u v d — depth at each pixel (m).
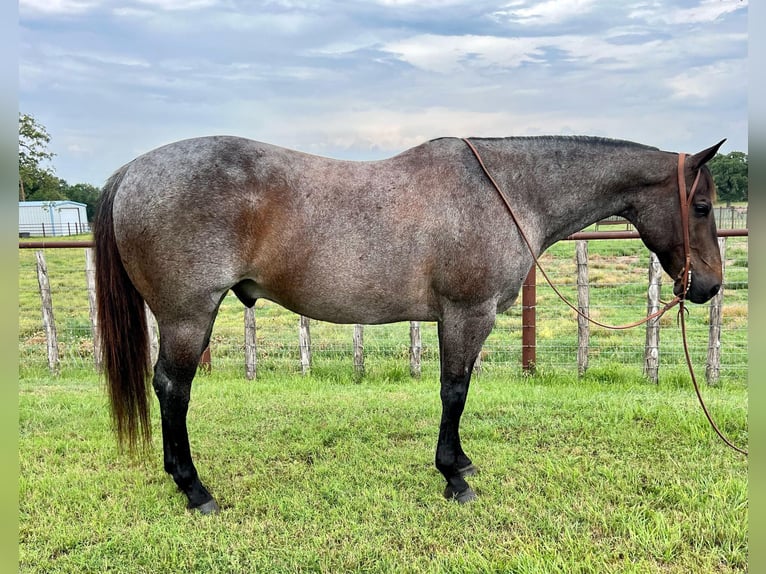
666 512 3.28
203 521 3.22
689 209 3.43
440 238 3.23
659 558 2.86
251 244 3.16
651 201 3.53
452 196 3.26
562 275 11.82
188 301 3.12
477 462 3.99
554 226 3.60
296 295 3.30
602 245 14.89
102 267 3.21
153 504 3.43
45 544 3.00
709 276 3.45
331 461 4.04
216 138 3.25
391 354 7.45
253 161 3.17
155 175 3.07
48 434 4.60
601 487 3.56
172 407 3.28
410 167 3.33
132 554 2.93
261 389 6.05
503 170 3.40
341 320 3.45
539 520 3.20
